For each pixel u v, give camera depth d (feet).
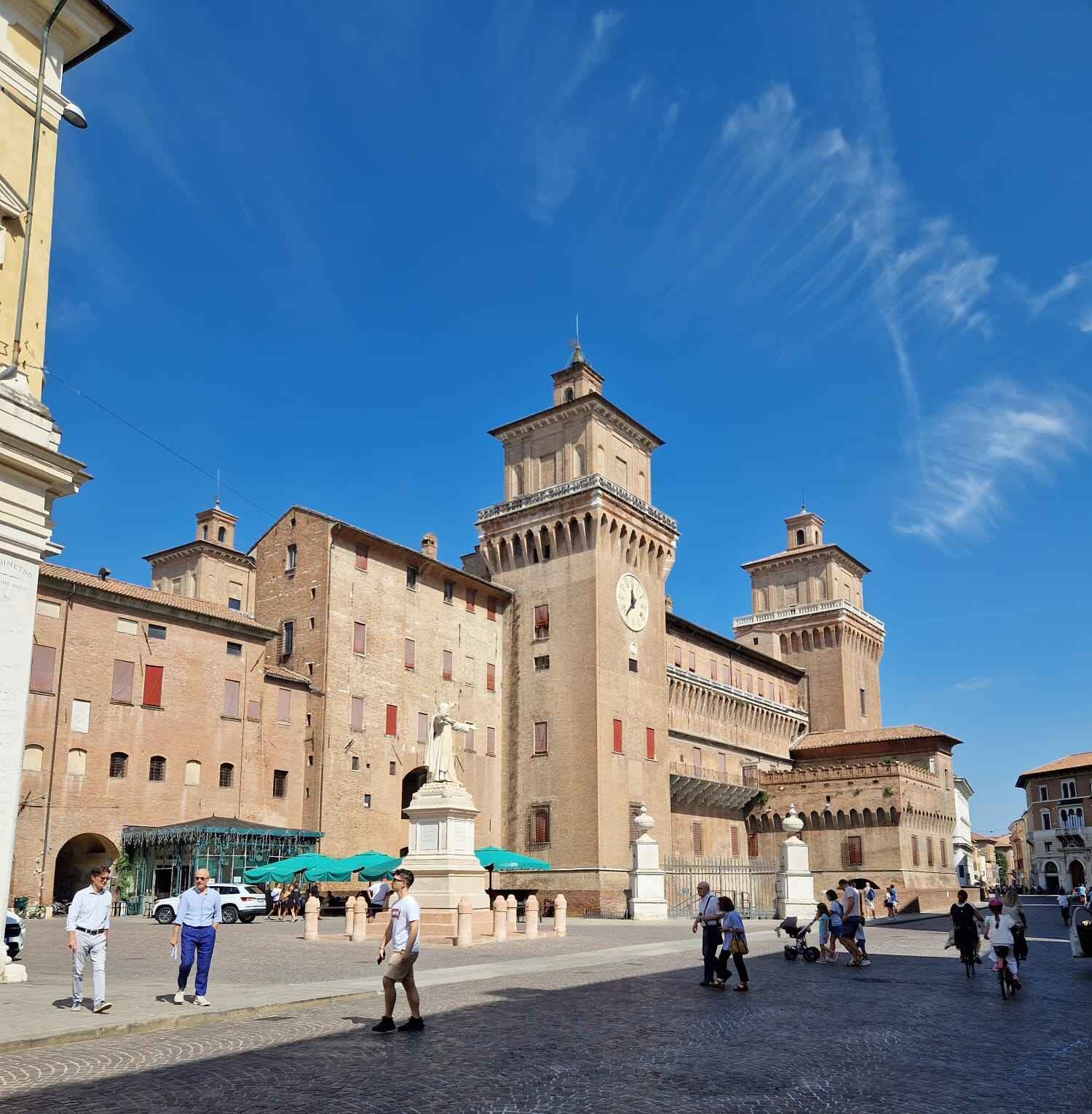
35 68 72.79
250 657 196.95
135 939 116.57
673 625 279.69
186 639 186.91
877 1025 59.26
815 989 77.66
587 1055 48.11
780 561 365.61
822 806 285.64
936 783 302.04
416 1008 54.19
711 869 229.86
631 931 152.56
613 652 238.89
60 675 166.30
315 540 214.28
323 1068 44.16
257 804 191.93
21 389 66.80
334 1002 65.10
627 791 233.35
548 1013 61.62
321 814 197.16
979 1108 38.91
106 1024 51.21
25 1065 43.83
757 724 313.53
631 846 216.13
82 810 165.78
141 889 170.50
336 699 206.18
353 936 120.06
